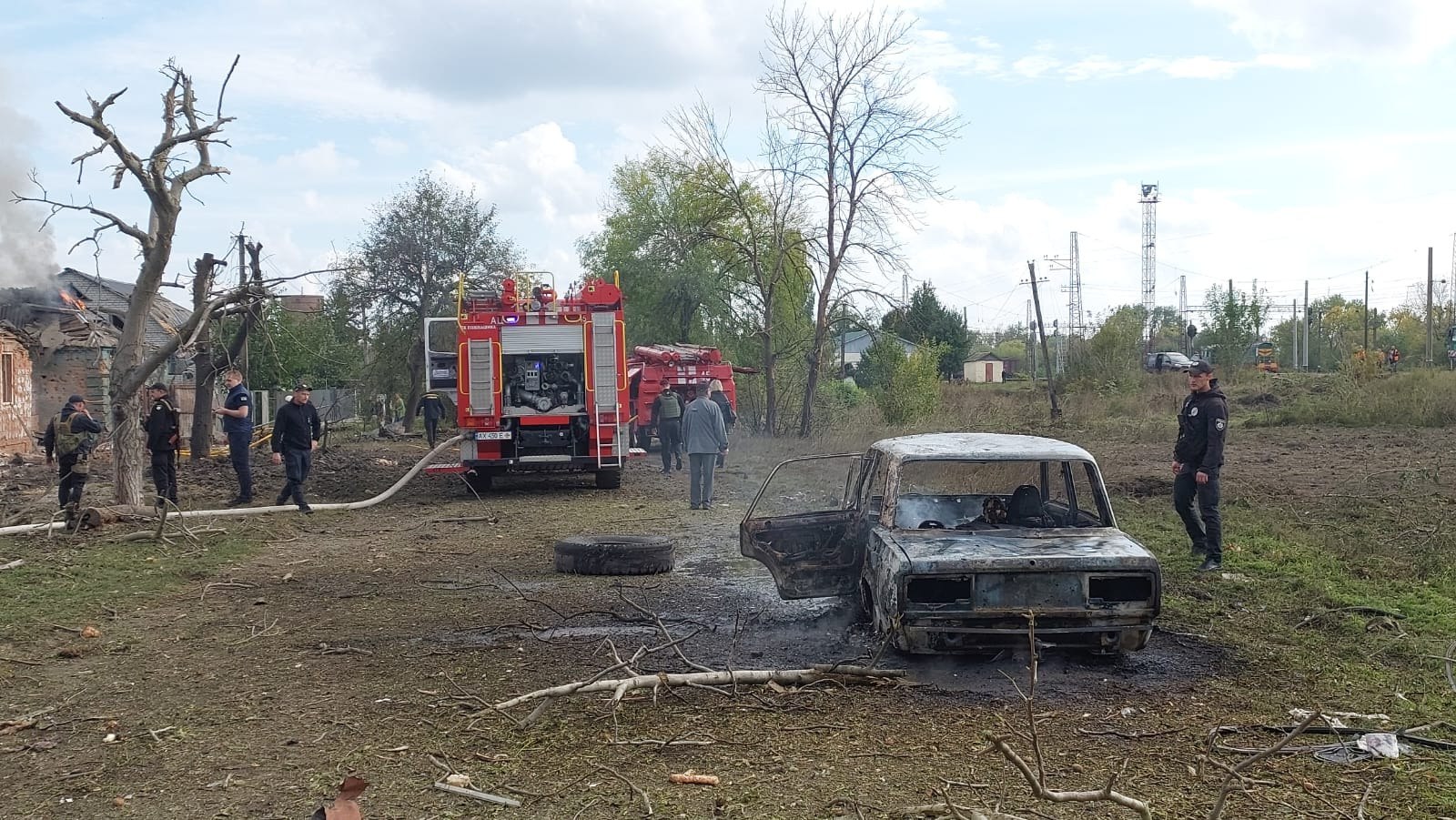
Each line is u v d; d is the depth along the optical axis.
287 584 10.36
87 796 5.08
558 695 6.21
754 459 23.70
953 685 6.62
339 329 41.72
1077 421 32.47
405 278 41.41
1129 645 6.65
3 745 5.81
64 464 13.66
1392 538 11.64
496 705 6.19
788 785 5.05
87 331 31.86
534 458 18.42
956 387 52.66
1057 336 75.81
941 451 7.73
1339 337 62.88
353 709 6.35
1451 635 7.65
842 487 18.20
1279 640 7.69
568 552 10.77
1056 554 6.64
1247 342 59.41
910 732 5.78
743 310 33.56
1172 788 4.96
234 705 6.46
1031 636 4.59
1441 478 17.22
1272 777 5.10
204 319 14.94
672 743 5.60
